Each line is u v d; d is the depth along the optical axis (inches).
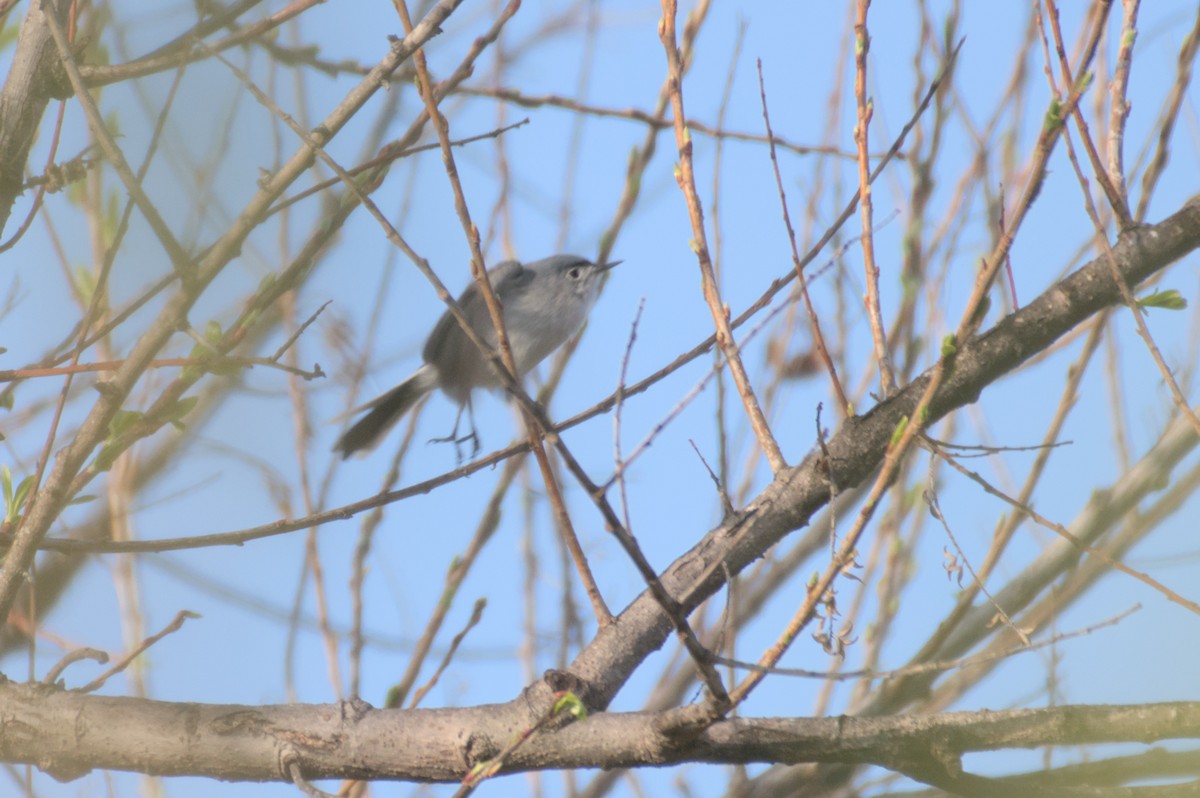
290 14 272.8
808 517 245.1
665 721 211.9
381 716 237.8
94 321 273.3
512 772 228.7
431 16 231.8
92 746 240.7
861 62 242.7
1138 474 305.7
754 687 196.1
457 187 227.5
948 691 315.0
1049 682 299.7
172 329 235.3
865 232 247.0
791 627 187.9
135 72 269.0
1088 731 197.5
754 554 246.1
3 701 247.3
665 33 254.2
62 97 279.6
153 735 239.6
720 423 269.7
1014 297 242.5
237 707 242.8
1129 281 236.7
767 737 212.1
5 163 275.3
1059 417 314.7
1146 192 274.8
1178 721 193.3
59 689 250.8
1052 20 228.5
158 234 229.8
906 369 361.1
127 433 246.4
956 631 318.0
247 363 244.7
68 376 246.5
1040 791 202.5
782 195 238.2
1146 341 202.2
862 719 210.7
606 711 235.1
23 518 254.5
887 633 343.9
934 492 226.5
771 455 251.6
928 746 204.7
